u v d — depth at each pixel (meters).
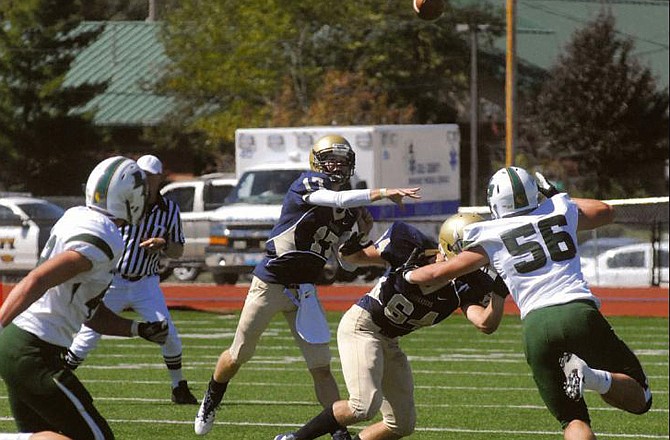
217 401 21.91
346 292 54.12
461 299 18.03
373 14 99.00
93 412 14.76
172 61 100.06
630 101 95.94
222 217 58.31
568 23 107.19
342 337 18.36
